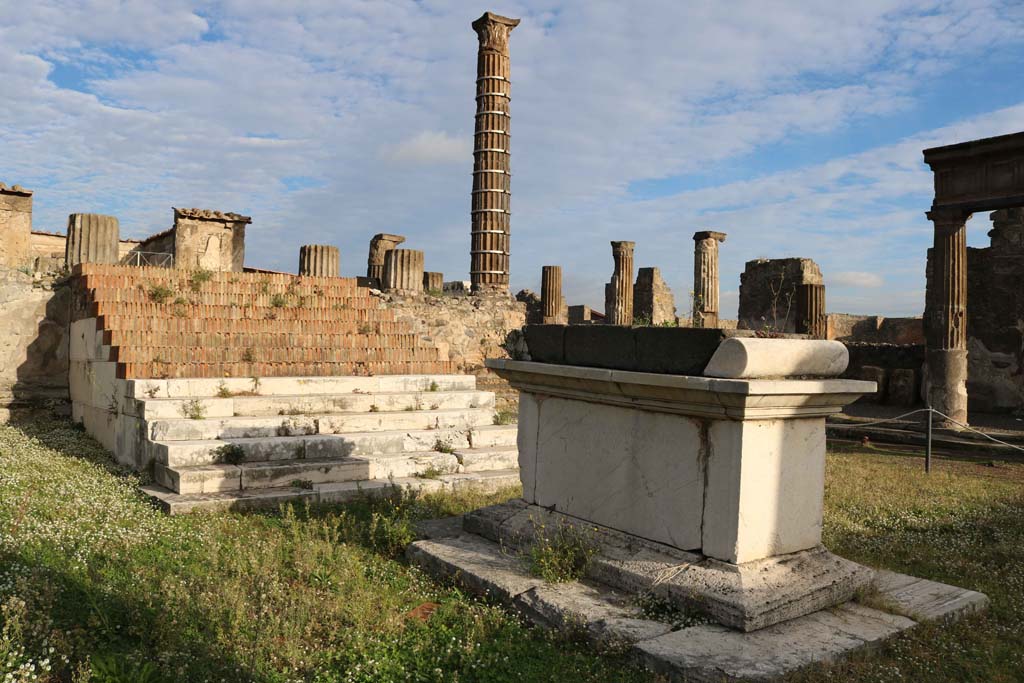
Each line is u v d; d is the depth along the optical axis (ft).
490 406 32.27
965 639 12.72
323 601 13.37
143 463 24.08
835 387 13.73
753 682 10.36
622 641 11.83
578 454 16.46
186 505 20.13
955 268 44.24
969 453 38.78
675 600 13.04
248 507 20.88
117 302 31.07
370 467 24.50
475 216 61.87
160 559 15.40
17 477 22.03
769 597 12.46
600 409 15.97
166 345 29.73
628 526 15.14
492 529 17.31
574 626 12.48
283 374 31.14
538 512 17.10
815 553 14.21
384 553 17.28
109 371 28.55
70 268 37.76
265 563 15.07
